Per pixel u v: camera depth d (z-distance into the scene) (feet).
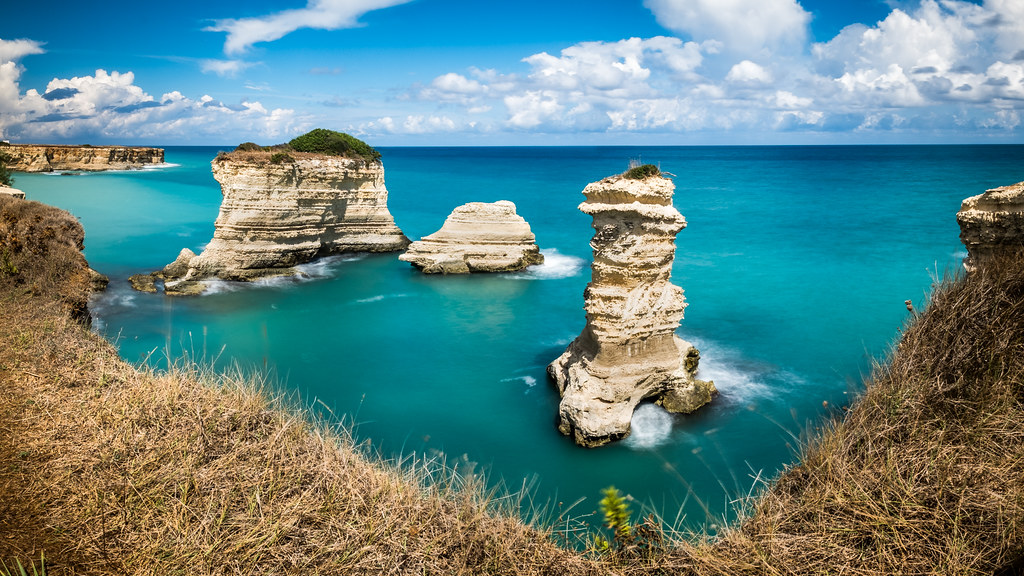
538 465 51.78
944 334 34.12
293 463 32.35
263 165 115.55
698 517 43.57
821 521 27.02
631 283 57.52
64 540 25.70
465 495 31.96
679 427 57.67
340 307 100.27
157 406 36.50
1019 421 28.81
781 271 120.98
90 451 31.63
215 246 114.93
